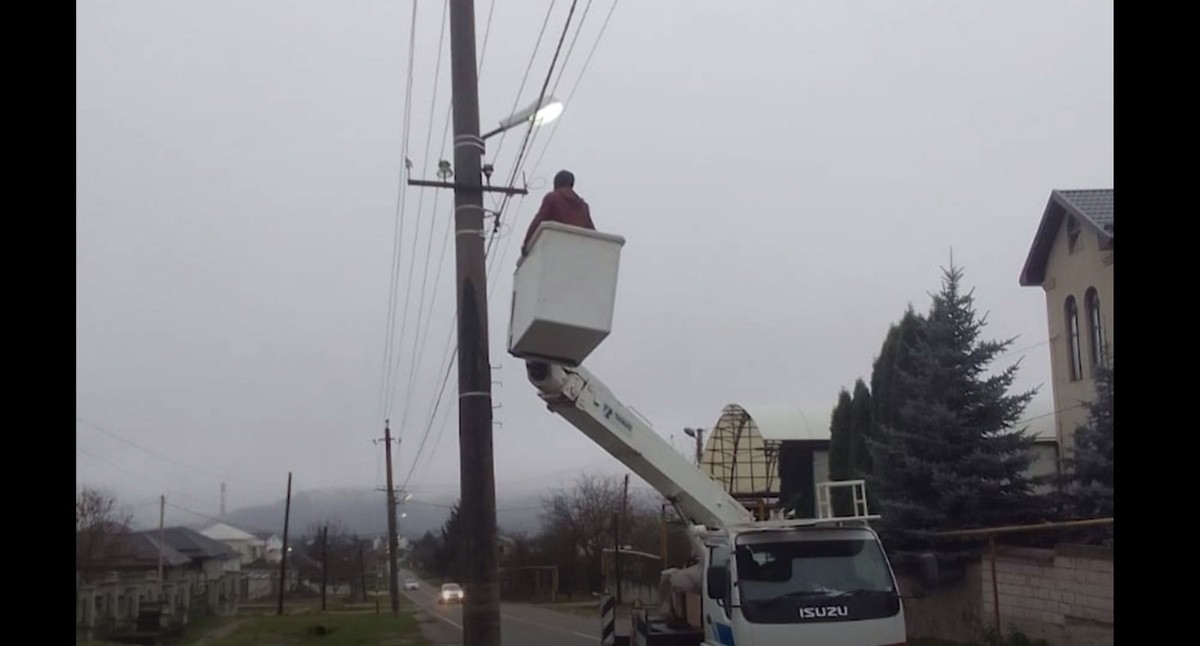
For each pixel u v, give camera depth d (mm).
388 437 53906
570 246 9258
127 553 51625
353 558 103312
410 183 12016
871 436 22984
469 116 12336
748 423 13914
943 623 18297
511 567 67562
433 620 45031
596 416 9961
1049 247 24594
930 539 18297
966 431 19281
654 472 10273
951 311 19969
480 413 11633
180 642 32875
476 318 11828
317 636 34312
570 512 61312
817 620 8836
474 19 12602
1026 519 18688
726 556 9320
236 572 78812
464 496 11500
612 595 14500
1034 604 15781
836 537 9312
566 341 9336
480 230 12117
